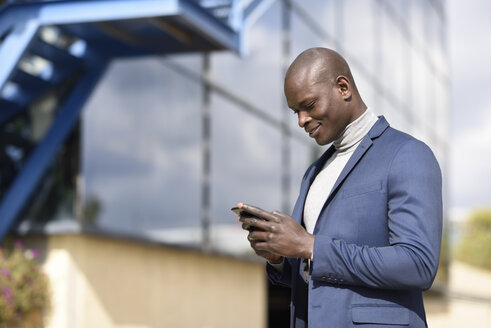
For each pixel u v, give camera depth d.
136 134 6.69
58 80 6.07
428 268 1.99
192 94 7.64
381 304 2.08
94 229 5.82
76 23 5.42
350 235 2.14
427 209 2.05
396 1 14.95
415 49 16.05
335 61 2.23
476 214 22.02
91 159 6.13
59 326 5.61
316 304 2.14
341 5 12.02
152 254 6.71
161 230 6.91
